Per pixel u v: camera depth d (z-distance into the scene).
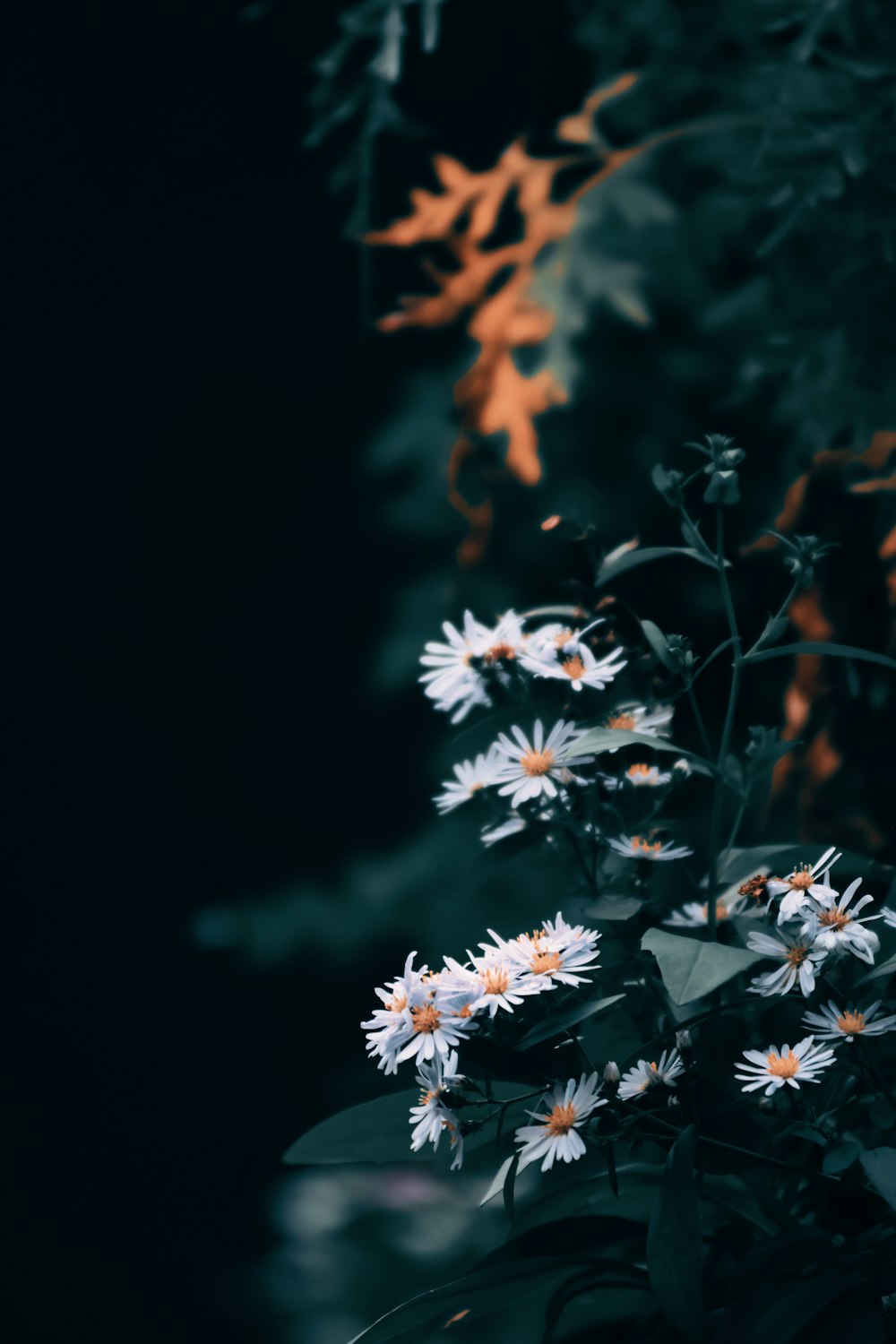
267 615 3.85
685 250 1.25
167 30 3.45
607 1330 0.95
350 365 3.48
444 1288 0.85
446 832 1.80
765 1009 0.88
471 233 1.16
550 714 0.90
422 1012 0.82
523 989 0.82
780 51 1.16
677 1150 0.81
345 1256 1.64
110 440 3.89
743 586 1.21
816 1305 0.81
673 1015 0.87
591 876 0.88
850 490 1.00
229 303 3.68
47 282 3.78
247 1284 3.05
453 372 1.65
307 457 3.68
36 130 3.65
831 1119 0.85
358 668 3.70
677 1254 0.80
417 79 2.27
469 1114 0.86
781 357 1.03
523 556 1.51
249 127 3.52
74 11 3.51
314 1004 3.85
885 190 1.02
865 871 0.89
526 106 2.20
